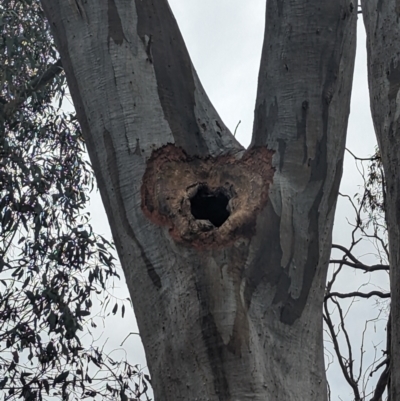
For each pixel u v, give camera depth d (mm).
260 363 1951
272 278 2080
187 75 2516
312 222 2229
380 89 2912
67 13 2568
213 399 1901
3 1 6207
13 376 5723
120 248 2232
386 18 3012
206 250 2057
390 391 2453
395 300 2504
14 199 5734
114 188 2281
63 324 5602
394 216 2594
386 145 2760
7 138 6203
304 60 2451
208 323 1958
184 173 2289
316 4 2510
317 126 2367
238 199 2225
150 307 2084
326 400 2123
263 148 2352
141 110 2355
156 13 2566
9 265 5598
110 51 2451
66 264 5926
